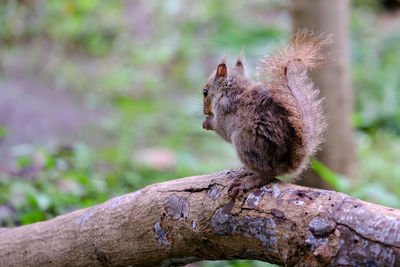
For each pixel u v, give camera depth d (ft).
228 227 16.44
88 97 62.03
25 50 73.00
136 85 67.82
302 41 17.65
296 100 17.02
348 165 40.32
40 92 61.36
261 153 16.72
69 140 49.90
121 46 76.74
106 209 19.25
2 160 42.80
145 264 18.72
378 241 13.76
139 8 84.74
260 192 16.25
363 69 63.93
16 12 79.30
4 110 55.11
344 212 14.53
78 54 75.00
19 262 20.90
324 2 37.86
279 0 85.30
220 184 17.04
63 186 33.91
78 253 19.69
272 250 15.65
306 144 16.75
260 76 18.16
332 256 14.30
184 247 17.57
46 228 20.65
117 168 41.37
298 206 15.28
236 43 73.61
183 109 60.70
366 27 74.54
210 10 82.74
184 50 75.20
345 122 39.75
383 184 40.81
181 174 40.81
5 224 30.01
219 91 18.39
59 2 82.17
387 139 50.52
